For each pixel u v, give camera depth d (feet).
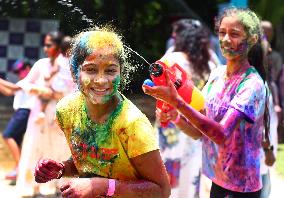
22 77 30.83
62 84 25.75
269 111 18.19
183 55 22.25
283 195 29.73
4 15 33.55
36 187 27.07
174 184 22.44
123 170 11.69
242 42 15.66
